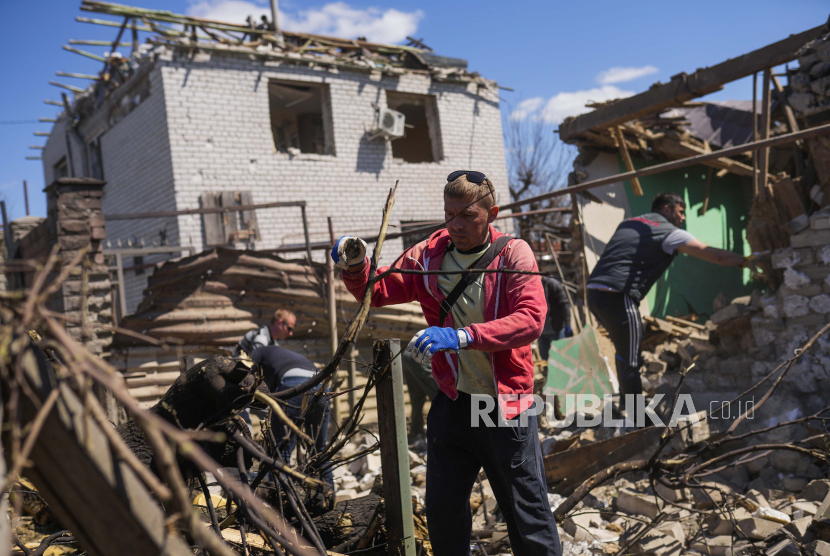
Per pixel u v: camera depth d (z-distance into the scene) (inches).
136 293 418.3
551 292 234.8
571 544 113.3
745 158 252.2
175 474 30.0
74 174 505.0
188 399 77.0
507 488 77.2
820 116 188.7
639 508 125.9
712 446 116.1
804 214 169.2
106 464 32.6
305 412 81.2
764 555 98.9
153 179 398.0
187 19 401.1
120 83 430.6
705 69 204.4
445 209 77.9
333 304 206.7
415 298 86.7
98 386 170.2
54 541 75.5
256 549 82.7
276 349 149.6
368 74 446.9
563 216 610.5
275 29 436.8
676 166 163.5
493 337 68.4
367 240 195.9
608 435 161.3
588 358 185.5
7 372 32.3
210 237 380.8
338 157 431.5
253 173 401.4
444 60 497.7
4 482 28.3
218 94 394.3
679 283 248.8
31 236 221.6
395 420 85.2
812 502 114.5
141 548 34.0
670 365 198.4
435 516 80.7
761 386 160.1
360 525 98.7
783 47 186.4
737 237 276.5
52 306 189.6
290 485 73.3
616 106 229.6
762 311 173.2
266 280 199.6
